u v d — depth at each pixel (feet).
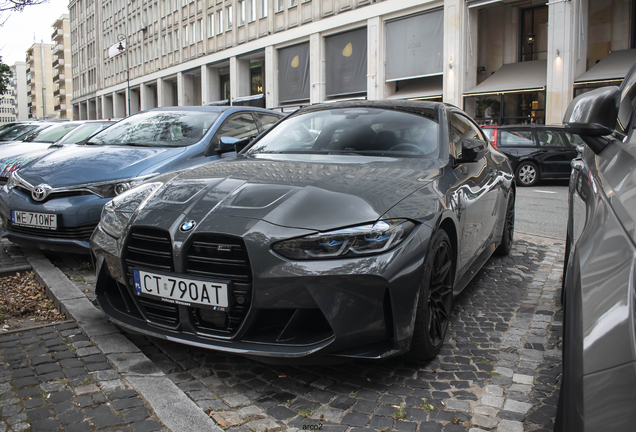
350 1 90.17
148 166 15.30
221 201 8.28
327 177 8.79
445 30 74.28
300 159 10.61
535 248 18.13
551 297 12.65
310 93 101.30
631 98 6.56
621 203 3.91
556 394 7.68
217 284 7.58
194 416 6.81
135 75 185.57
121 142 17.74
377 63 85.97
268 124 21.29
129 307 9.07
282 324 7.66
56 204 14.01
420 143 10.91
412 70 81.20
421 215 8.05
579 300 3.55
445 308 9.43
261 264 7.34
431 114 11.87
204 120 18.66
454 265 9.61
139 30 178.81
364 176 8.86
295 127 12.49
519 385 7.98
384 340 7.66
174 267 7.95
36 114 392.68
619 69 59.31
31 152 24.82
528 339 9.93
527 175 41.06
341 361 7.47
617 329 3.10
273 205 7.90
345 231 7.36
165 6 158.51
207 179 9.31
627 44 62.54
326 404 7.39
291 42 106.42
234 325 7.75
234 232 7.55
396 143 10.97
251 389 7.89
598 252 3.73
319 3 96.78
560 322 10.85
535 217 25.53
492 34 75.05
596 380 3.03
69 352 8.89
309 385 8.01
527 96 67.26
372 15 86.07
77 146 17.76
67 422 6.67
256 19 115.24
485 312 11.57
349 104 13.03
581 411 3.03
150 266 8.30
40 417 6.80
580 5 62.44
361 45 90.33
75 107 273.75
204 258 7.75
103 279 9.48
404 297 7.57
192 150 16.79
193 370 8.52
